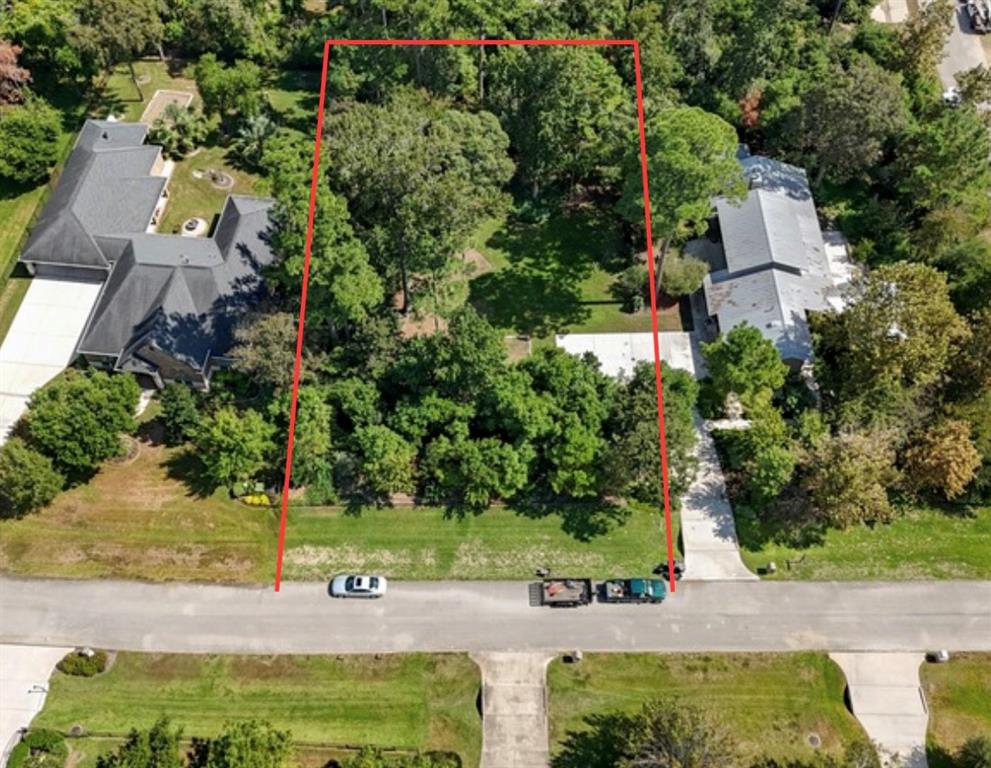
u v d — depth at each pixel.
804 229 78.81
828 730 55.84
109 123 84.62
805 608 60.88
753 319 72.06
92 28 81.31
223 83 83.00
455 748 55.06
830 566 62.84
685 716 51.00
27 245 75.06
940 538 64.31
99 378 63.62
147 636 58.75
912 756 55.03
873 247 80.31
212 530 63.28
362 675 57.62
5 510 63.41
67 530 62.94
